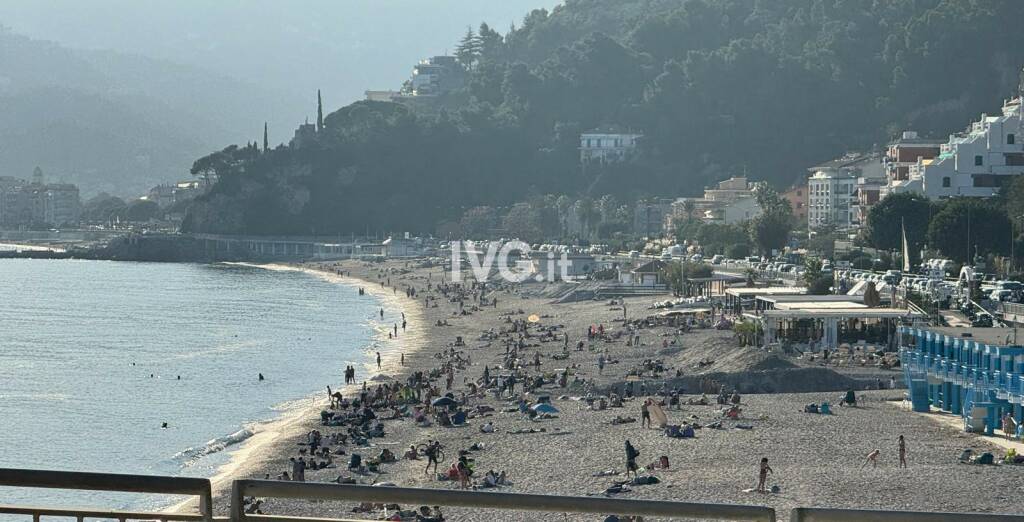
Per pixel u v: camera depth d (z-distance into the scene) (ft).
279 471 534.78
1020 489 435.12
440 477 494.59
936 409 613.11
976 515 70.33
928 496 426.92
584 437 572.10
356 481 504.84
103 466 561.43
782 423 587.27
